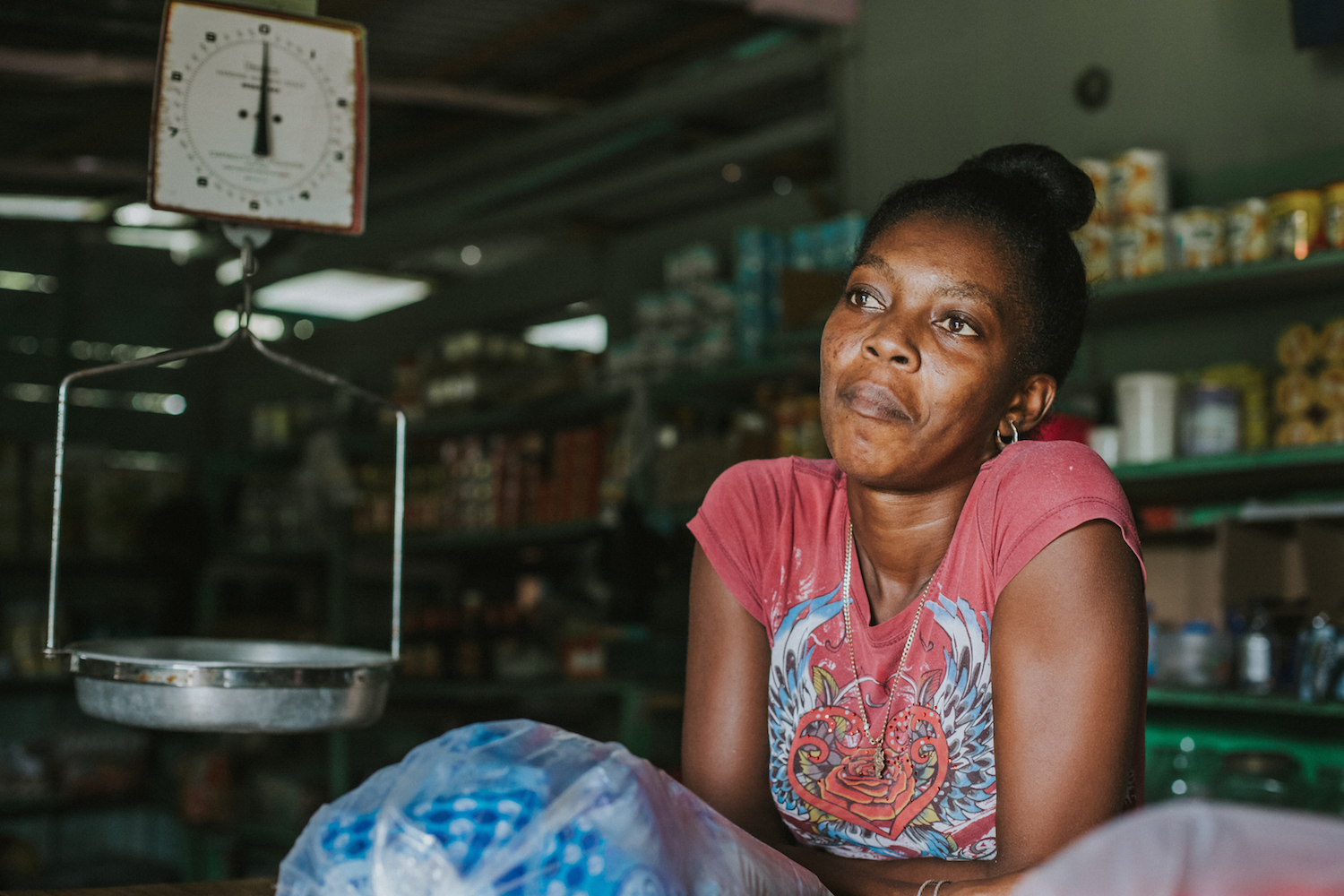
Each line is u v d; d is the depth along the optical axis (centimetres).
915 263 88
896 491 92
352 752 464
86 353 594
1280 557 259
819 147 402
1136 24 311
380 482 480
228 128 129
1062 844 81
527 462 421
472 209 491
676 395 369
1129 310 285
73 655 111
